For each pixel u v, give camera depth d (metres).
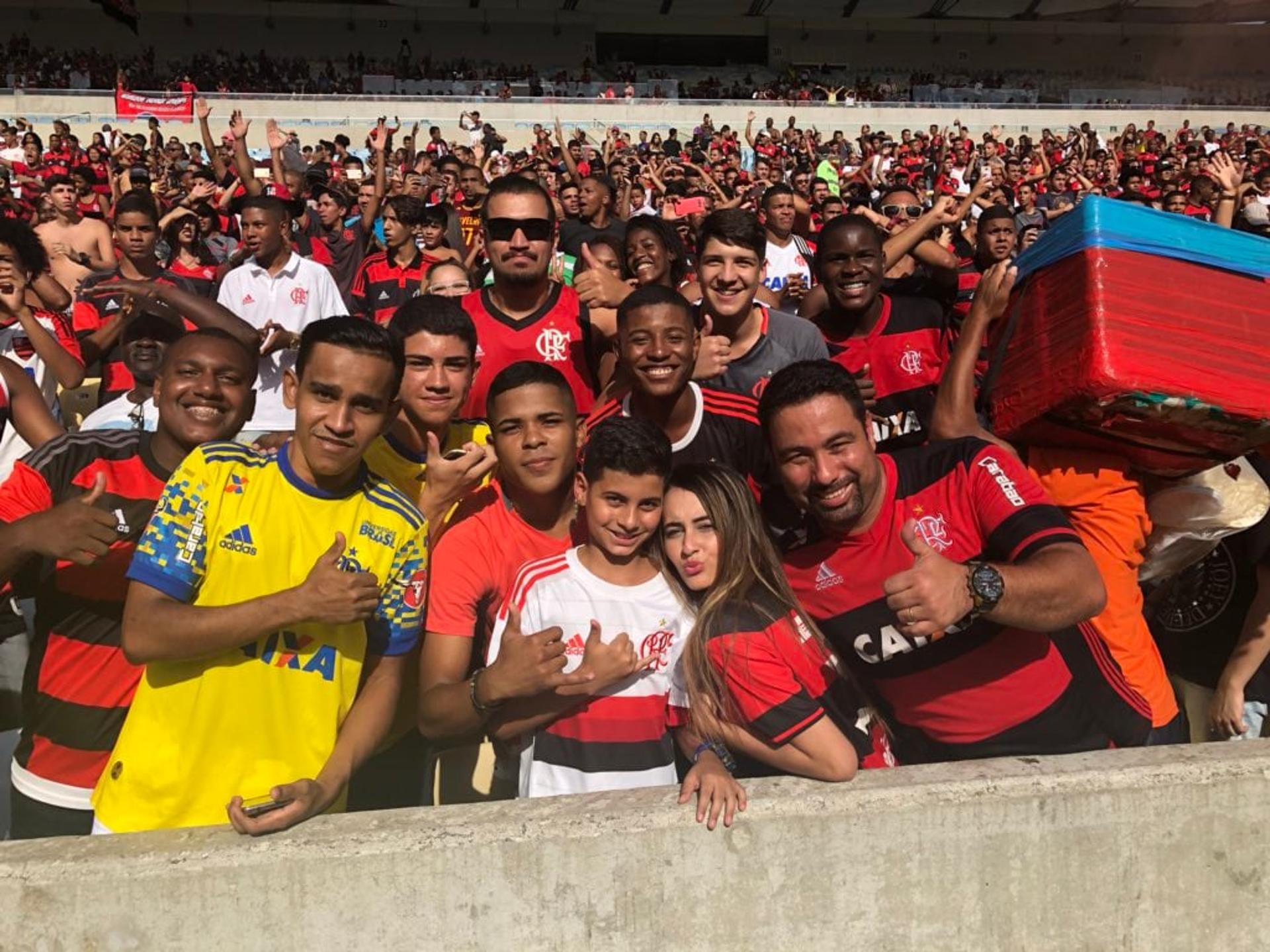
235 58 42.50
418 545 2.76
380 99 30.17
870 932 2.49
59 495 3.04
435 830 2.35
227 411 3.09
